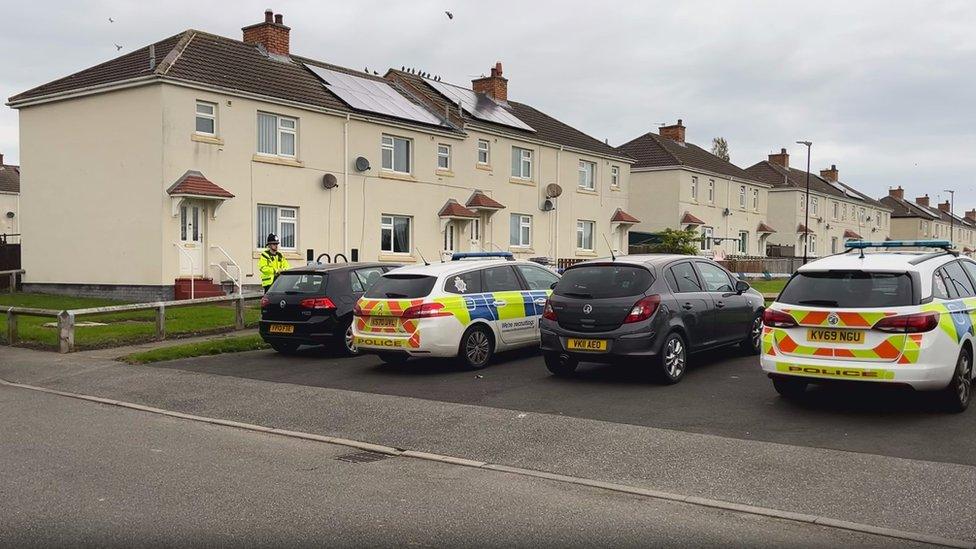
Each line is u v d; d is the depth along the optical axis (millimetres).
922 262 8391
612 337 9859
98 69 22766
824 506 5555
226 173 21594
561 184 33969
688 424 7918
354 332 11539
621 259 10539
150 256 20406
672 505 5668
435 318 10977
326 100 24516
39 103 22703
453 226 29125
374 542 4895
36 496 5801
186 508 5543
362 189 25469
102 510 5488
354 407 9055
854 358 7910
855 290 8156
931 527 5133
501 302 11836
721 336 11188
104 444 7488
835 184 64562
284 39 26062
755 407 8641
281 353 13469
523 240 32281
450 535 5027
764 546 4848
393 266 13969
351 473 6531
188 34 23172
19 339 14328
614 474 6422
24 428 8180
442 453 7203
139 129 20578
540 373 11070
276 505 5625
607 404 8914
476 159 29812
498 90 35094
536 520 5328
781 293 8727
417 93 30328
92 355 12938
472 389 9961
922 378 7641
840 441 7172
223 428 8352
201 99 21062
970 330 8398
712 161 47719
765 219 51938
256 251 22391
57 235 22578
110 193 21234
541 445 7328
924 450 6824
